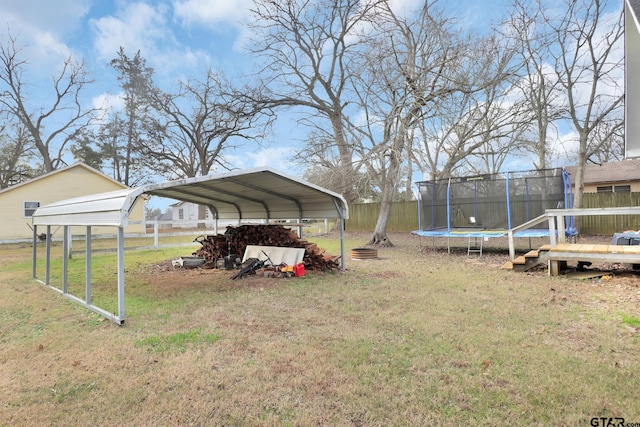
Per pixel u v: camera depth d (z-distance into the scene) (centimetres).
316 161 1377
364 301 495
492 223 1122
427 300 491
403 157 1119
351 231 2103
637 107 480
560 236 711
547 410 225
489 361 294
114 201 424
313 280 661
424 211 1210
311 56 1539
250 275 722
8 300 534
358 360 301
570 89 1184
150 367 296
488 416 221
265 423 219
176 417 227
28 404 244
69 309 479
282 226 873
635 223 1288
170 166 2761
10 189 1641
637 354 302
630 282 567
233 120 1805
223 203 1034
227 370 288
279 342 344
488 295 513
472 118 1306
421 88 1126
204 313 448
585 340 334
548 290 536
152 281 670
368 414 226
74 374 286
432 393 248
